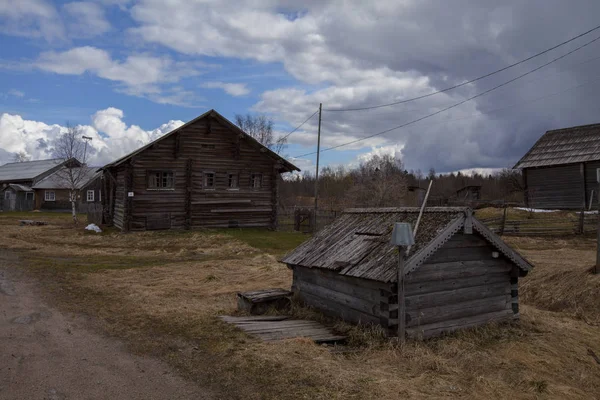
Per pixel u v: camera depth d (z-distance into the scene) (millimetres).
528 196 34875
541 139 36281
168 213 27188
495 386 6199
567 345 8539
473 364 7055
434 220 8625
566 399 6129
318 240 10664
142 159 26500
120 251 21375
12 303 10672
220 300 11719
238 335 8070
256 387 5855
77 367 6625
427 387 5941
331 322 9188
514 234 25750
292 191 94188
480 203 41406
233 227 29078
